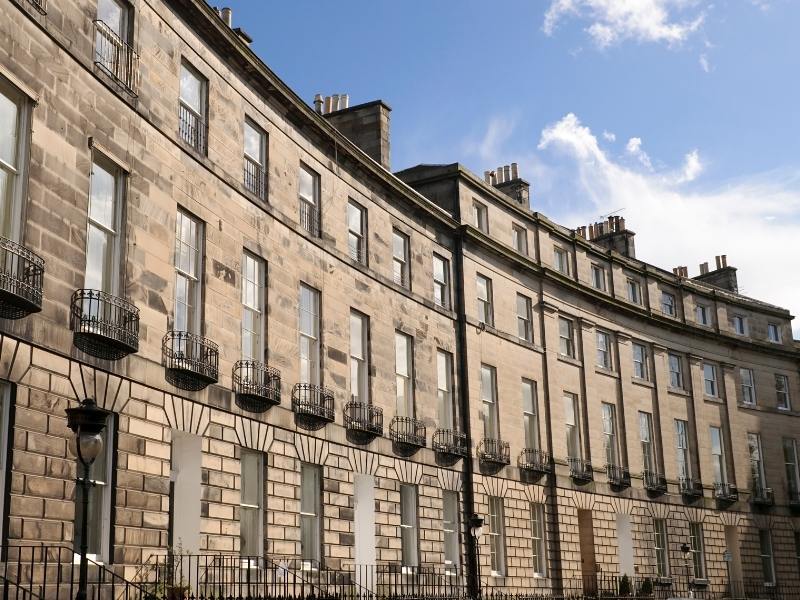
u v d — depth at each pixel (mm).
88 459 15047
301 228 27453
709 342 53031
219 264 23375
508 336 39000
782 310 57562
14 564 15805
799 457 55719
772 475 54000
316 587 24984
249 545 23625
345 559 27344
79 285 18125
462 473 34750
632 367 47406
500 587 35000
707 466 50219
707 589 47812
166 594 18750
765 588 51031
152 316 20500
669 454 48000
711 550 48906
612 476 43938
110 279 19594
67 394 17516
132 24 21109
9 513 15852
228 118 24766
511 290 40094
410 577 30359
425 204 34562
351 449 28453
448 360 35531
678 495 47844
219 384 22734
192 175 22656
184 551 21188
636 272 49438
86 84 19047
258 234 25312
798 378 57500
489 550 35219
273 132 26891
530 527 38188
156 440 20125
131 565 18859
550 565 38750
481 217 39375
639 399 47281
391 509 30109
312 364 27484
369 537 28766
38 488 16562
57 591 15578
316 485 26781
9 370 16156
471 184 38500
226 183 24094
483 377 37312
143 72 21234
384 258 32156
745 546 50969
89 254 19047
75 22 18891
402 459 31156
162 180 21422
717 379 53156
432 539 32000
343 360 28750
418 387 32844
